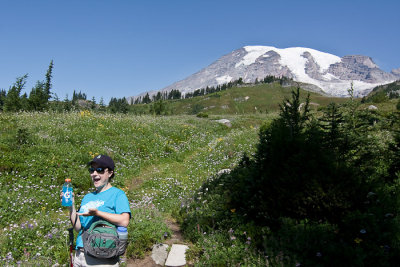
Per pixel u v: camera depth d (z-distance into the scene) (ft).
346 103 24.93
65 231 21.43
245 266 15.49
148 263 18.78
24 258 18.43
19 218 26.20
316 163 16.79
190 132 76.69
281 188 17.39
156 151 54.34
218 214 21.58
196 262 17.74
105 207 11.27
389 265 13.48
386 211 16.28
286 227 16.25
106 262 10.78
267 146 19.62
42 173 34.32
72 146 43.78
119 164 43.60
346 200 16.35
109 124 63.57
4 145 38.27
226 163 49.11
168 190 37.17
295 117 20.92
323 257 14.47
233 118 119.85
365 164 20.77
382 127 32.50
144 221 22.80
